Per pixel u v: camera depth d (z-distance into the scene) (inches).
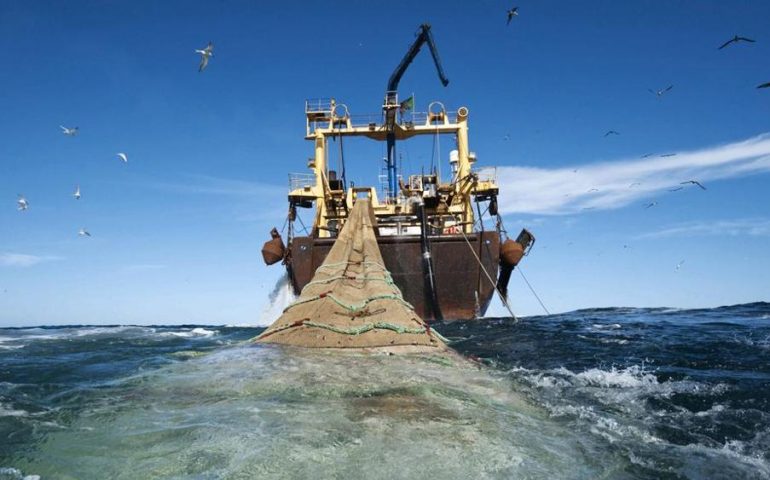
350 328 389.1
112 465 163.5
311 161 965.2
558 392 275.6
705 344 432.8
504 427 203.3
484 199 879.1
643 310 1000.9
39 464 165.6
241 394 246.1
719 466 174.9
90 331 719.7
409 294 752.3
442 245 754.2
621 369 339.3
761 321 647.1
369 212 810.8
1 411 226.1
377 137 976.9
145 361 382.6
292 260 768.3
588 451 184.5
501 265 844.6
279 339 397.1
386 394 244.8
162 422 204.7
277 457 165.3
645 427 215.0
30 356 424.2
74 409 228.7
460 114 950.4
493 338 518.6
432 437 186.4
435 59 1074.1
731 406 247.4
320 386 258.1
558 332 554.6
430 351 365.4
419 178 976.3
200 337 603.5
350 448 173.2
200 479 150.9
